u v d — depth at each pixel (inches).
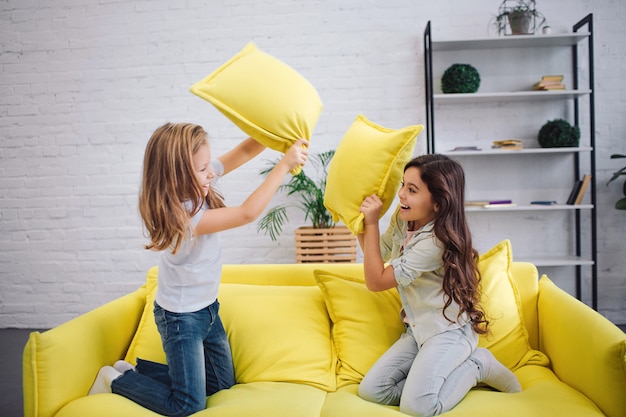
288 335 66.8
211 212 60.0
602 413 51.6
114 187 147.6
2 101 148.2
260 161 144.9
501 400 54.9
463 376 57.5
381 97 142.1
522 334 67.8
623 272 139.2
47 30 146.6
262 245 146.2
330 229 130.4
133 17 145.2
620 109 138.1
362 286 71.8
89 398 56.5
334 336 68.9
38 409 54.0
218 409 54.4
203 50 144.6
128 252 147.9
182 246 59.3
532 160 140.2
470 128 141.0
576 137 129.2
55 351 55.6
